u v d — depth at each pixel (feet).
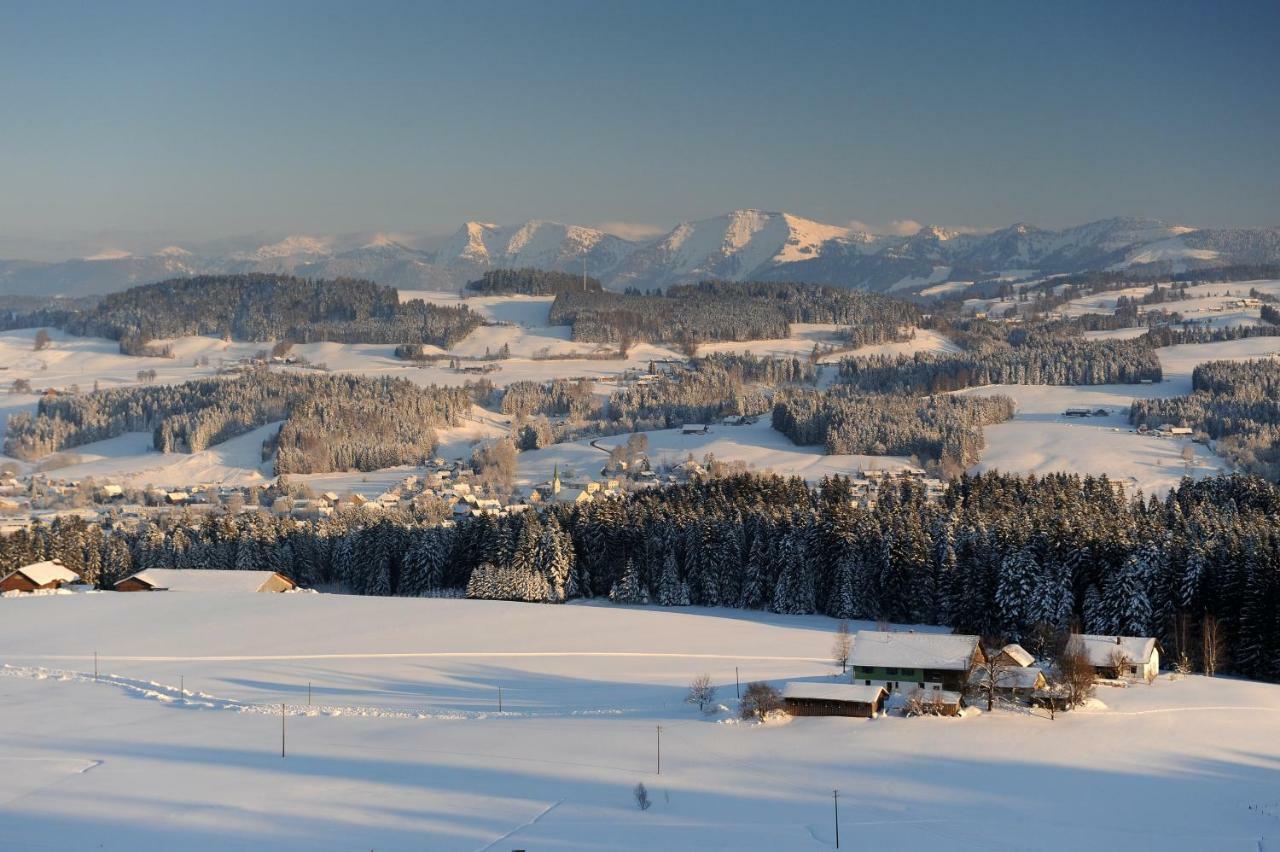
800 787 301.63
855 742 333.83
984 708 364.58
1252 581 448.65
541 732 351.05
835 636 503.20
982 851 263.70
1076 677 368.27
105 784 312.09
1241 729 346.95
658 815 284.41
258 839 274.77
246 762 328.49
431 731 355.36
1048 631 454.81
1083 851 263.49
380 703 394.11
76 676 433.89
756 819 281.33
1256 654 443.32
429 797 298.56
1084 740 335.26
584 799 295.48
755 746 332.39
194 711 385.29
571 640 492.13
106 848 272.10
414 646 482.28
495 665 449.89
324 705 390.63
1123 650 414.41
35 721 373.40
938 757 321.32
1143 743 333.01
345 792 303.27
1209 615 460.14
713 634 504.84
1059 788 299.79
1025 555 506.89
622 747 334.03
